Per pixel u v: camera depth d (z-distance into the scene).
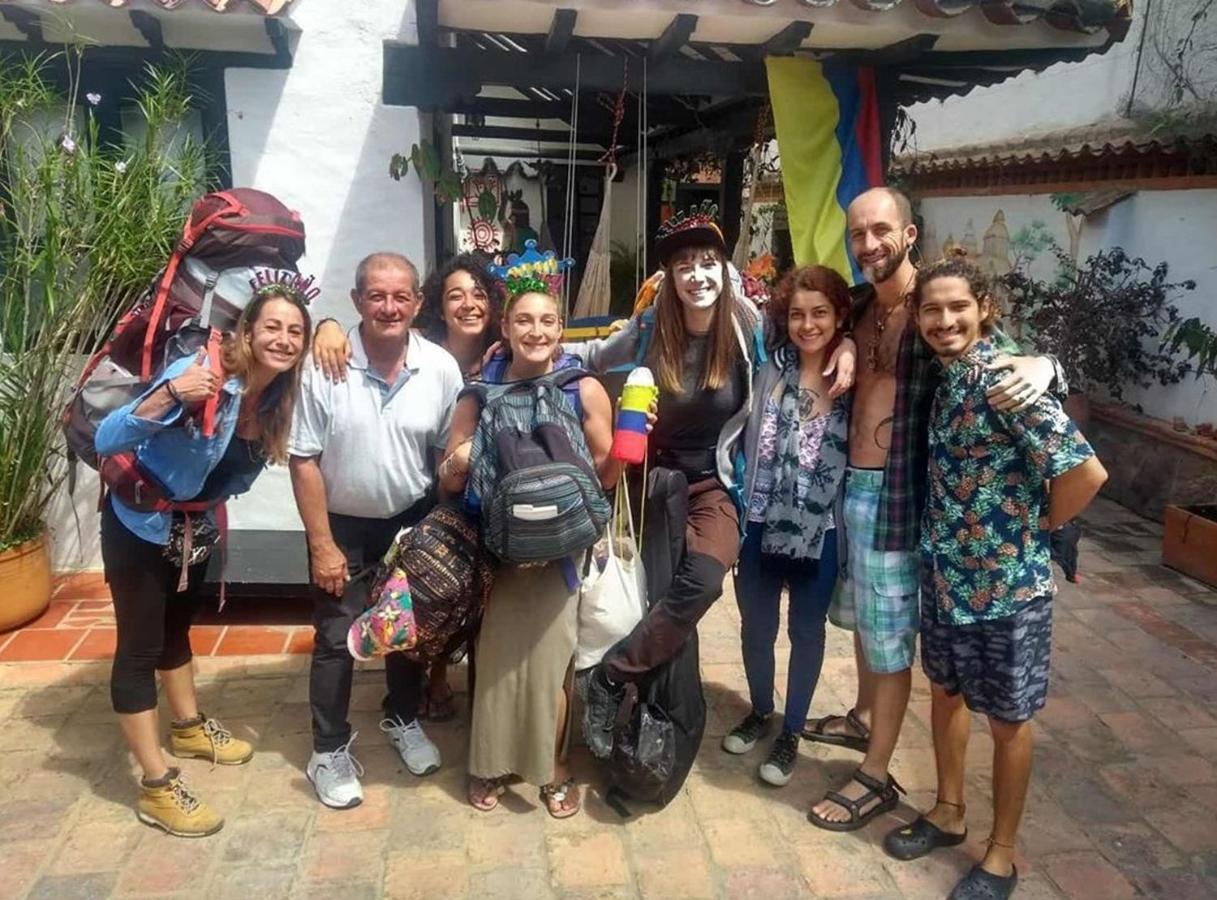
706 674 3.77
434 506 2.95
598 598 2.79
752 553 3.05
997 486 2.34
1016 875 2.61
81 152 3.63
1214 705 3.59
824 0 3.26
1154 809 2.95
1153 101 6.19
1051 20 3.47
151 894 2.52
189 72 4.02
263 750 3.17
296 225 2.75
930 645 2.54
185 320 2.56
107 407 2.44
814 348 2.76
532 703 2.71
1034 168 6.93
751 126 5.10
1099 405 6.28
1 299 3.89
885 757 2.90
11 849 2.67
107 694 3.49
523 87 4.27
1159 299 5.84
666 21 3.39
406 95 3.82
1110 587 4.73
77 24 3.76
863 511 2.73
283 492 4.54
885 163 4.11
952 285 2.30
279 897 2.52
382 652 2.63
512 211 6.64
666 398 2.89
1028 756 2.50
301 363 2.56
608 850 2.73
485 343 3.18
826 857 2.72
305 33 4.05
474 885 2.58
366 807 2.89
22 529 3.99
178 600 2.88
